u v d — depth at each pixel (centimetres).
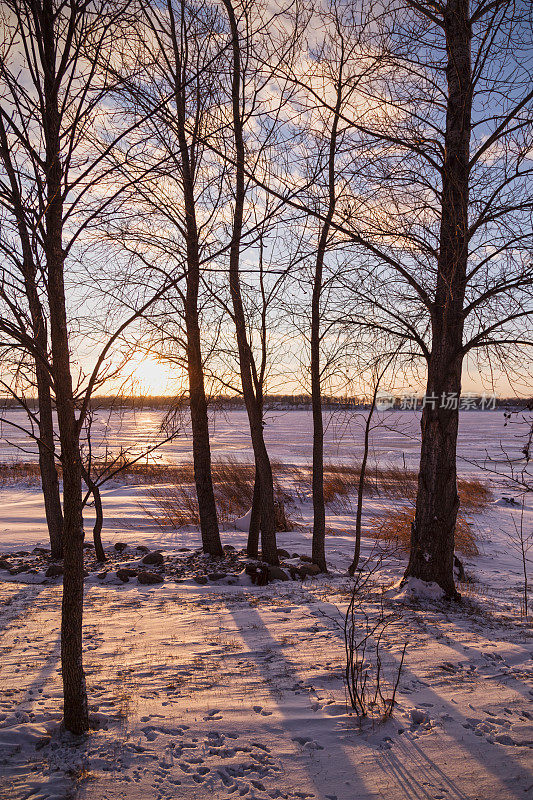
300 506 1706
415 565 746
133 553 1029
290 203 586
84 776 295
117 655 484
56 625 572
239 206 782
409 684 427
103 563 930
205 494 984
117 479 2202
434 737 345
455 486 740
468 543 1206
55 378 330
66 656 342
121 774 298
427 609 669
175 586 772
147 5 319
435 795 286
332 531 1326
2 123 289
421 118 675
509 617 655
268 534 894
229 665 461
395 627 578
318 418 894
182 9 527
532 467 2702
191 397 959
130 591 743
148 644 514
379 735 346
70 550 343
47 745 329
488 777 302
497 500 1911
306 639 532
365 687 419
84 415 338
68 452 336
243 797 282
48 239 323
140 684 419
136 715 366
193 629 563
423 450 748
